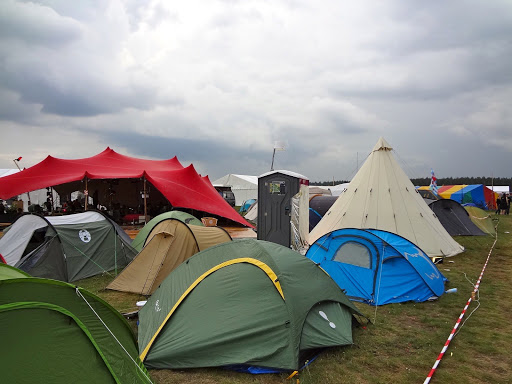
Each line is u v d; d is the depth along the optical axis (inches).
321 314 171.9
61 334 101.2
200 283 175.3
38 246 287.6
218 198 677.3
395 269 246.4
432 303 238.1
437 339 183.3
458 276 313.3
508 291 268.7
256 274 170.1
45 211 728.3
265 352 147.8
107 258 319.6
